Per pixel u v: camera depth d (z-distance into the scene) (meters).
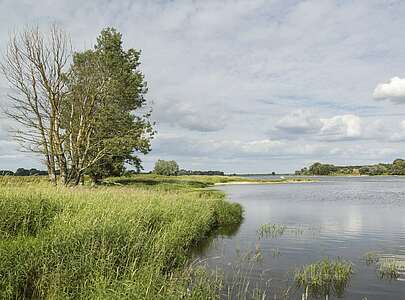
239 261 13.61
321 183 128.00
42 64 28.06
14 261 8.52
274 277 11.64
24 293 7.83
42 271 8.48
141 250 10.50
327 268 12.23
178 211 18.34
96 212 13.36
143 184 50.06
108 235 10.53
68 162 31.03
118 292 7.34
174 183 65.44
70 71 30.28
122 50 40.81
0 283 7.65
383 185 100.19
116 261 9.63
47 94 28.50
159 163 124.94
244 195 58.31
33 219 12.70
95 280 8.13
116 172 42.41
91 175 41.06
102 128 33.81
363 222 25.27
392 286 10.93
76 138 31.72
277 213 31.12
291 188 87.56
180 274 10.41
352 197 52.19
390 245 17.16
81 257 8.98
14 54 27.75
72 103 30.86
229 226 23.08
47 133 28.81
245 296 9.65
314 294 10.17
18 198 13.79
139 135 36.47
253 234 20.00
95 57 33.47
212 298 8.54
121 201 17.33
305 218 27.59
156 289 8.09
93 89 31.45
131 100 38.56
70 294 7.86
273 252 15.38
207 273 10.86
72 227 11.22
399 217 28.06
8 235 11.07
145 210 15.92
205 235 18.88
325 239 18.56
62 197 15.62
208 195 38.03
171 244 12.61
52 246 9.28
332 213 31.05
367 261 13.96
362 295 10.19
